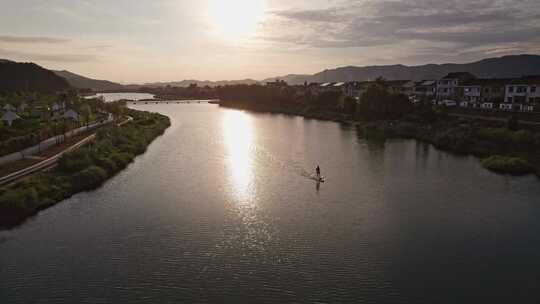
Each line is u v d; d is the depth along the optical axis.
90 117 106.06
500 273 28.59
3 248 31.72
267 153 71.62
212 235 34.59
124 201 43.31
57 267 28.78
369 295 25.72
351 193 47.12
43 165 51.12
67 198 44.00
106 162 55.19
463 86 126.12
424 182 52.16
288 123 122.06
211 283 26.89
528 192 47.72
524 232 35.75
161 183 50.56
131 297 25.19
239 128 108.69
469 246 32.88
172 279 27.31
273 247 32.34
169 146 78.56
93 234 34.53
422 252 31.75
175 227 36.22
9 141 58.41
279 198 45.00
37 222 37.06
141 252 31.23
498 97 113.38
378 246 32.72
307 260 30.25
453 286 26.83
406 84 164.50
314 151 73.69
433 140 81.38
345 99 133.12
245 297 25.33
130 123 101.75
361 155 70.06
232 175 55.03
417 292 26.08
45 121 88.44
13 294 25.39
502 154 66.50
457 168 60.12
